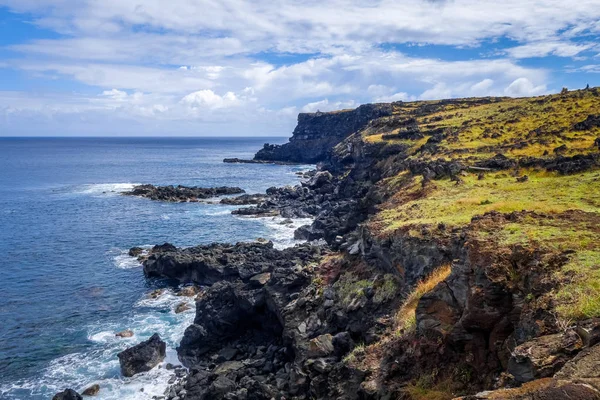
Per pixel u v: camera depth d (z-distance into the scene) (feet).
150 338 119.14
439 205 110.93
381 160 269.44
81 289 165.37
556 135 190.08
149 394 102.27
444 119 328.70
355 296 91.71
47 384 106.32
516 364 36.11
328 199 307.78
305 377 78.02
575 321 38.32
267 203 321.11
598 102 245.04
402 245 87.66
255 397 86.07
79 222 274.57
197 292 161.07
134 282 172.86
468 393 47.19
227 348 116.37
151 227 261.24
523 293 47.26
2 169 609.42
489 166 154.81
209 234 243.40
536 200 97.55
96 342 126.00
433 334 54.08
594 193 98.63
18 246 220.23
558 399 26.40
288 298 111.75
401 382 54.44
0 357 117.80
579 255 48.85
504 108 316.60
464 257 55.26
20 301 153.89
